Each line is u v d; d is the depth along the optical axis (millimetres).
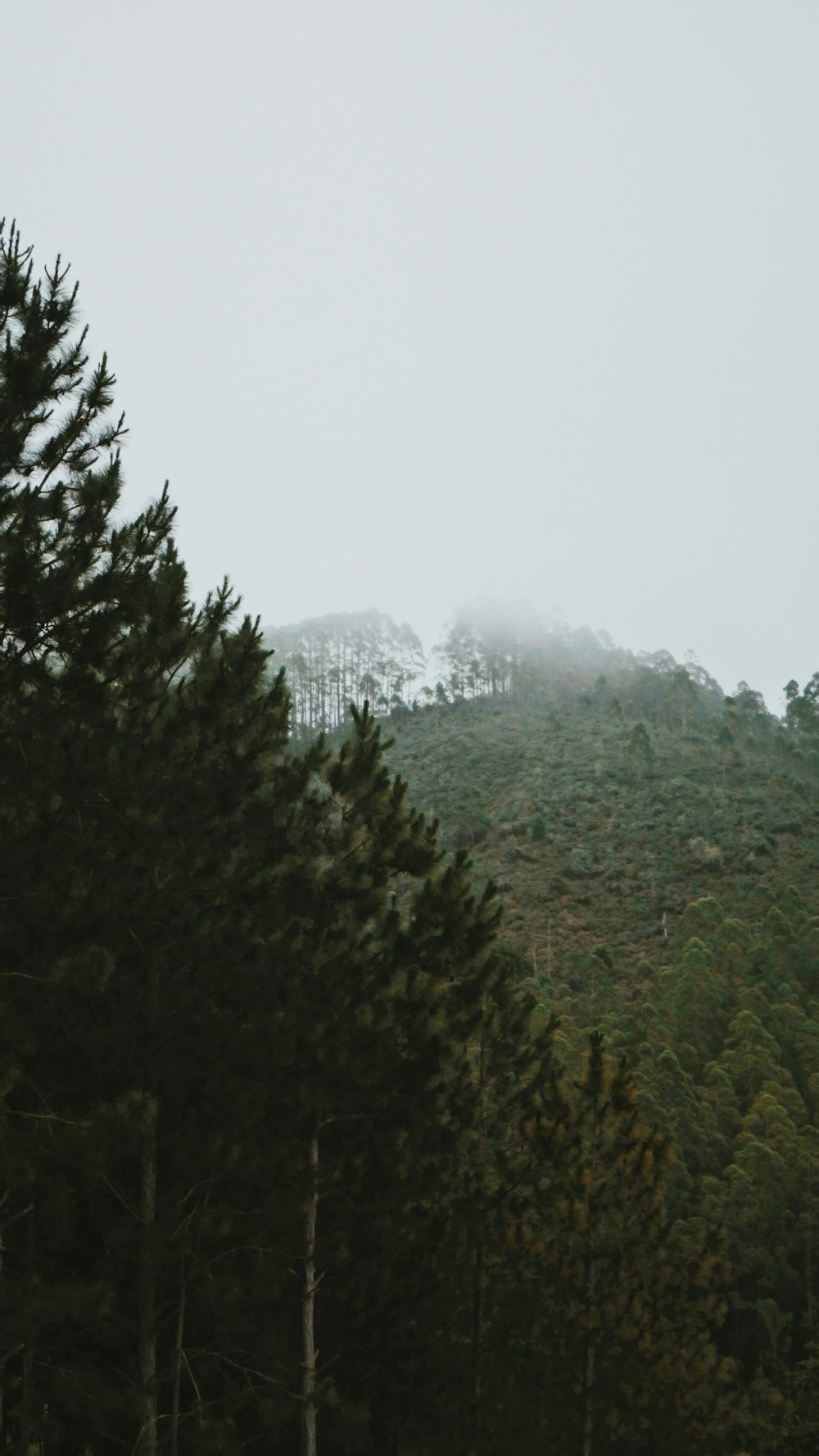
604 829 100438
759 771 114750
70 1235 8430
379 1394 11570
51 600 7379
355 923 11328
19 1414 8094
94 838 8719
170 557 9922
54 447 7766
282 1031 9523
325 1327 11539
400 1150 11586
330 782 11773
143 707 9664
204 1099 9273
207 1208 8680
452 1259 12242
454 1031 12906
